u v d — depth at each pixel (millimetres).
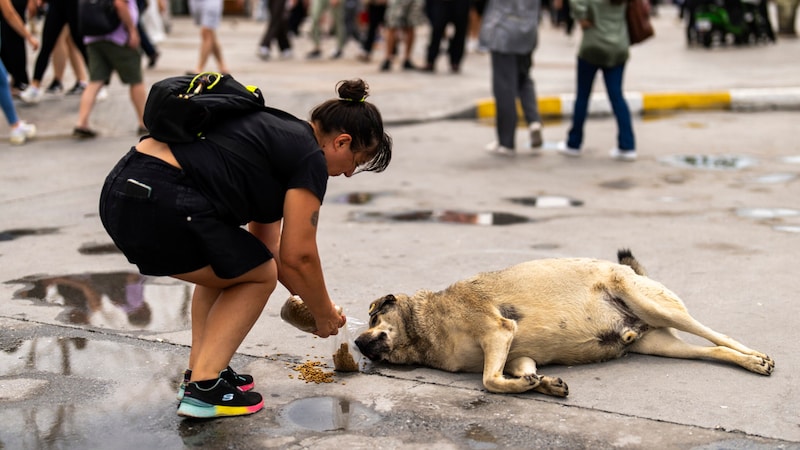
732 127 16234
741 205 10641
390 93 18141
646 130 16078
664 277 7859
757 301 7172
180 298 7457
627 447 4816
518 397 5488
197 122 4832
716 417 5152
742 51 25875
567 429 5039
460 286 6012
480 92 18469
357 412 5312
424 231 9594
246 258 4973
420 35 32938
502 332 5664
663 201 10922
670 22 38094
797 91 18312
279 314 7055
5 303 7312
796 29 29938
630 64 23859
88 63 14516
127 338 6543
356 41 30203
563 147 13984
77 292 7594
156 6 27188
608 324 5902
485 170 12852
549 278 5945
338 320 5414
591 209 10531
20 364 6066
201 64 19281
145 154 4895
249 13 41969
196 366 5164
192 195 4809
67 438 5004
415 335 5969
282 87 18219
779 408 5262
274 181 4957
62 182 11875
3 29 15555
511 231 9547
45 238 9344
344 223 9961
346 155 5176
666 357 6090
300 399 5508
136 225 4828
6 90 13984
